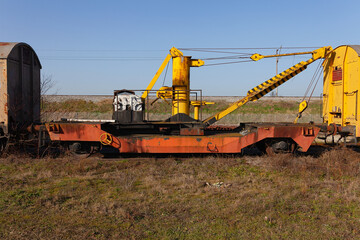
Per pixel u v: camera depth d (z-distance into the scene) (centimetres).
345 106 1089
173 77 1242
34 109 1228
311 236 462
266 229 486
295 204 599
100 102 3403
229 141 1009
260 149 1148
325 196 646
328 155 996
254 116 3105
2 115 1030
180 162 979
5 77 1021
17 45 1083
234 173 848
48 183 749
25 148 1141
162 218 528
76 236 455
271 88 1187
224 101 3659
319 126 1045
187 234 468
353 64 1047
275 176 814
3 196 639
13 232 468
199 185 727
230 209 567
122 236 458
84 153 1061
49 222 509
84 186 716
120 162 961
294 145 1052
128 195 657
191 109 3284
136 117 1085
